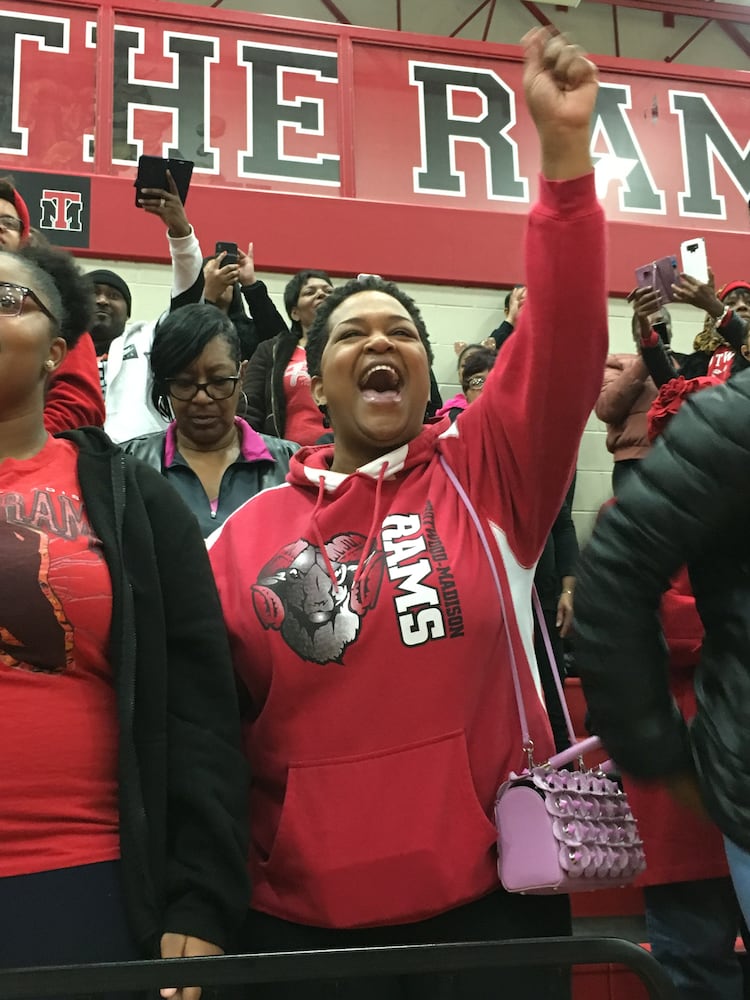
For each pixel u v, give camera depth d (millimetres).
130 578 1180
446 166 4852
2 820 1050
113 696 1155
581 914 2379
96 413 1604
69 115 4438
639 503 919
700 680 970
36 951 1022
